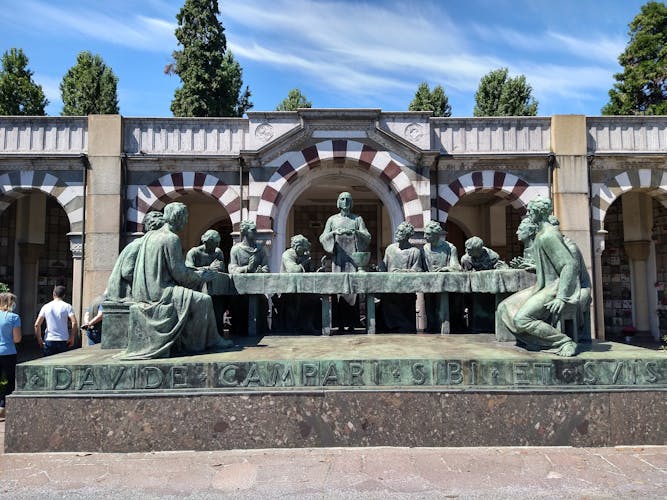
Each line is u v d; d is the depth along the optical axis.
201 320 5.29
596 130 13.48
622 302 16.89
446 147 13.41
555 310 5.01
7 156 12.58
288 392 4.63
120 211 12.80
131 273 5.85
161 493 3.72
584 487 3.78
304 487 3.79
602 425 4.62
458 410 4.62
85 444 4.54
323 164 13.17
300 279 6.93
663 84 19.20
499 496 3.64
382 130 12.83
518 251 18.81
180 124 13.30
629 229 16.42
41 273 17.67
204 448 4.57
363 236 7.84
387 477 3.96
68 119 13.06
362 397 4.64
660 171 13.27
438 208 13.16
